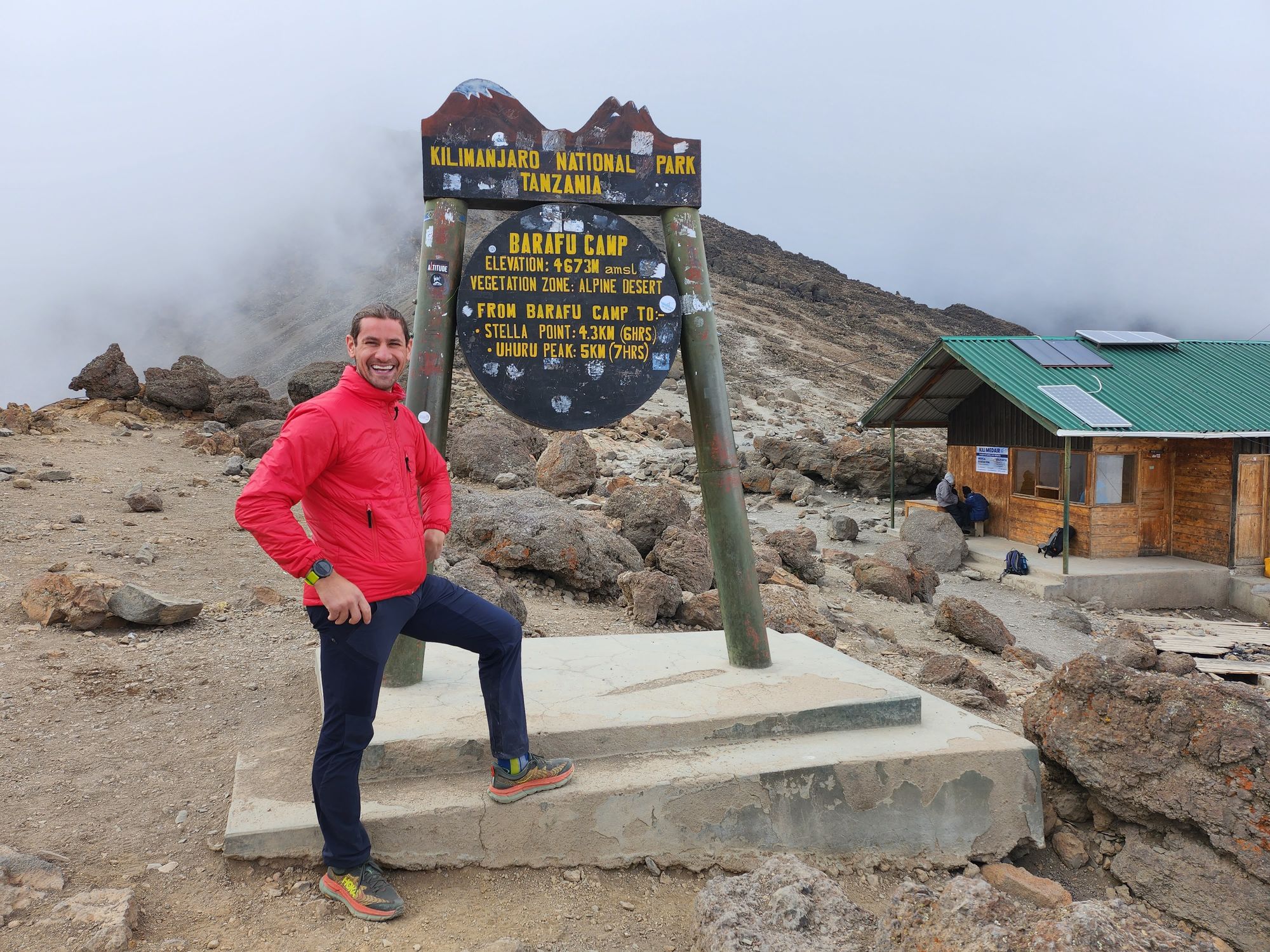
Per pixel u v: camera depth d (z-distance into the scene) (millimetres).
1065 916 2527
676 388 39219
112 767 3881
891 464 20625
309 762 3826
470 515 8688
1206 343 19531
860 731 4168
